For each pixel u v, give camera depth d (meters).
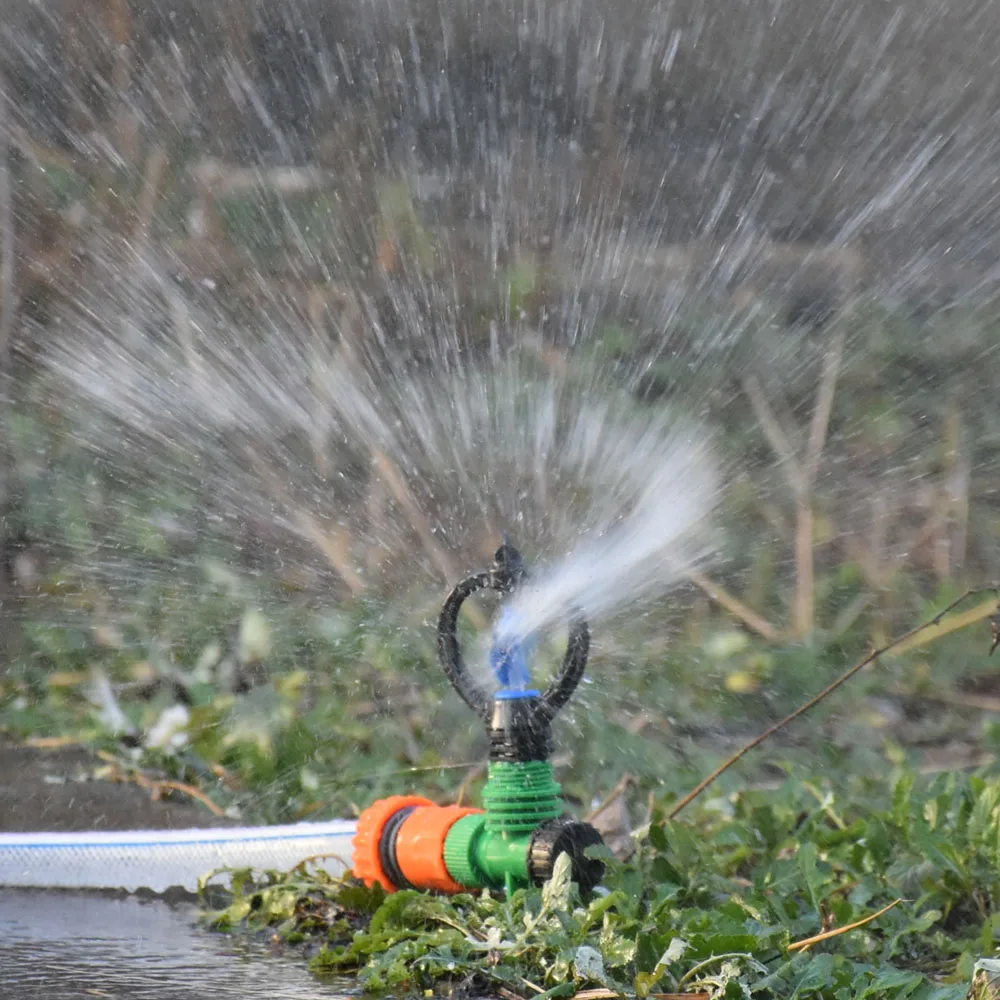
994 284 21.42
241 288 20.91
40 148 21.25
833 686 9.38
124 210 21.09
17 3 21.56
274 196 21.61
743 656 15.06
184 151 21.83
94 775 12.11
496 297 21.30
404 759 12.48
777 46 23.88
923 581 17.64
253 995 7.49
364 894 8.59
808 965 7.16
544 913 7.43
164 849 9.65
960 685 15.21
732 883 8.63
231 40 22.44
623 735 12.02
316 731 12.44
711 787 11.59
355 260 21.34
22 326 20.25
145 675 14.56
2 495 18.20
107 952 8.35
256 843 9.56
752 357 20.86
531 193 22.89
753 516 18.38
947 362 20.67
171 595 16.30
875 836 8.90
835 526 18.55
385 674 14.20
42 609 16.08
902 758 12.04
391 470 18.19
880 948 7.93
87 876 9.70
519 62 23.69
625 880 8.05
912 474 19.28
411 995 7.43
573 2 23.69
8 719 13.34
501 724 7.97
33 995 7.55
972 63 23.41
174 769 12.16
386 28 23.23
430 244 21.81
